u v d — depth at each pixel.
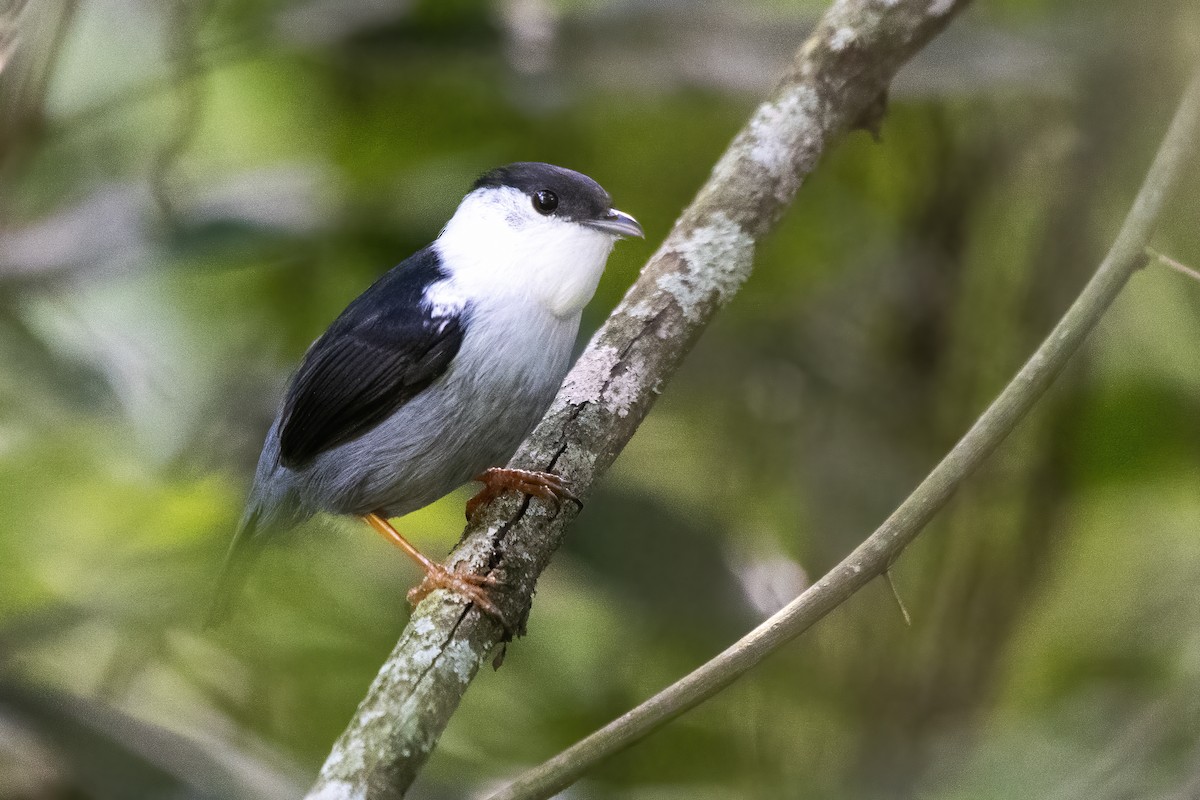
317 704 10.63
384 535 8.56
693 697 5.82
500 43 10.07
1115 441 11.17
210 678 10.36
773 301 12.95
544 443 7.61
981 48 9.69
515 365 8.12
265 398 10.34
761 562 11.35
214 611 8.84
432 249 8.65
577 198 8.23
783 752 11.38
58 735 7.49
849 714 11.35
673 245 7.95
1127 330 11.03
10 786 7.21
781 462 12.81
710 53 9.93
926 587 11.49
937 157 12.27
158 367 10.30
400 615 10.89
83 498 9.84
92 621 9.12
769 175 7.89
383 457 8.37
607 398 7.68
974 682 11.12
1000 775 6.12
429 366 8.13
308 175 10.38
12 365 9.58
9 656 8.48
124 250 9.74
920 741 10.59
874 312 12.66
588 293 8.24
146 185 10.21
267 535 8.85
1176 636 9.33
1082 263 11.41
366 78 12.51
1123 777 5.94
